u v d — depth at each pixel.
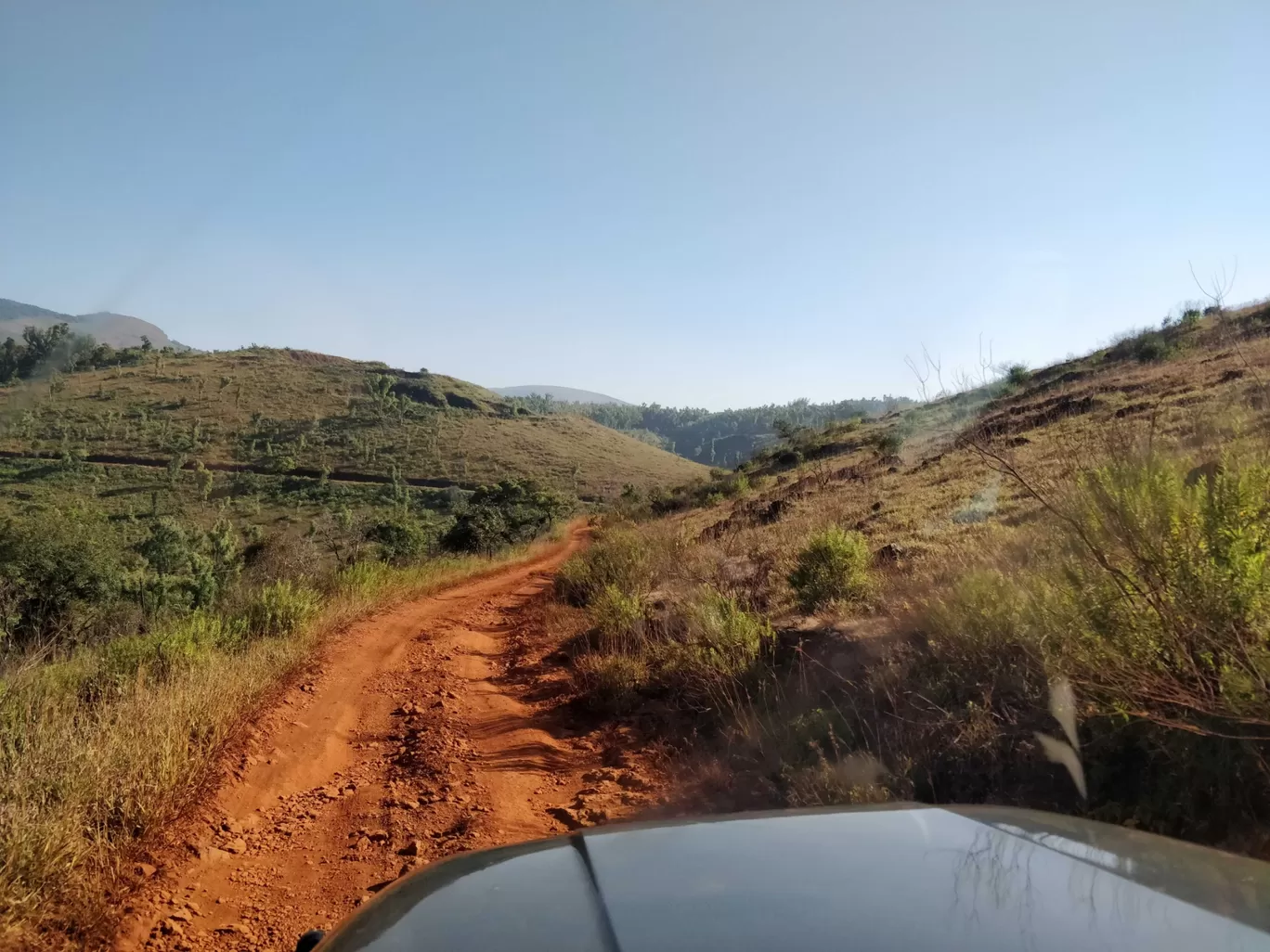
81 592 16.47
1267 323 20.88
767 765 5.74
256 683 8.39
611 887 1.77
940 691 5.53
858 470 24.98
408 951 1.57
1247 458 4.89
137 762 5.15
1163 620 3.94
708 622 8.23
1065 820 2.26
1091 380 26.25
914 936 1.46
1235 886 1.70
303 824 5.47
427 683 9.61
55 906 3.82
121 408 135.88
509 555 32.94
